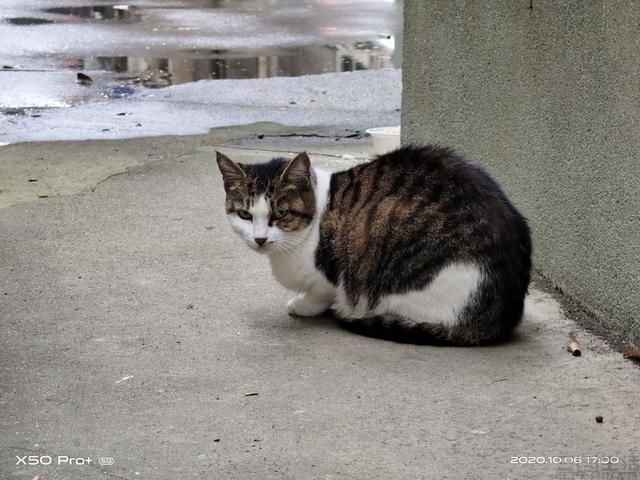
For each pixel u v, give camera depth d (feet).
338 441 13.29
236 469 12.65
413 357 15.93
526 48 19.42
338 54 48.01
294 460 12.84
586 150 17.63
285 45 50.34
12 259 20.66
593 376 15.20
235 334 17.01
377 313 16.87
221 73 43.27
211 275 19.88
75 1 66.08
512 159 20.45
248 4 65.57
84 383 15.11
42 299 18.57
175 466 12.73
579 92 17.69
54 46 49.21
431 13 23.30
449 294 16.05
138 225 22.89
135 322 17.52
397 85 40.09
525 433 13.44
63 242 21.72
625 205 16.51
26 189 25.62
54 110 35.86
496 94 20.85
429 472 12.53
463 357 15.92
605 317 17.35
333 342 16.61
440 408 14.16
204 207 24.22
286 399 14.51
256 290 19.13
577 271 18.30
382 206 16.57
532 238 19.93
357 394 14.62
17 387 14.97
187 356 16.08
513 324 16.58
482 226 16.06
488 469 12.59
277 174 16.83
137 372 15.48
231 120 34.37
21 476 12.52
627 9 16.01
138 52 47.98
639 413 13.97
